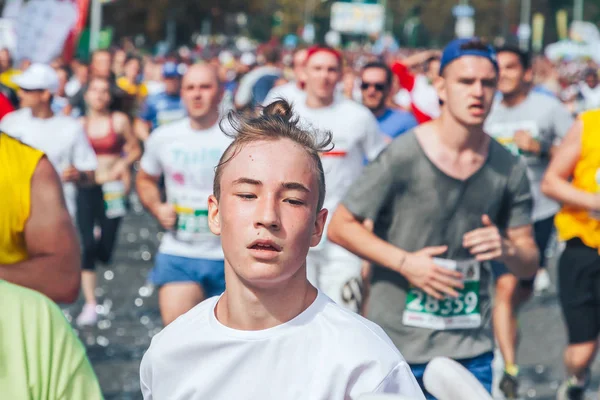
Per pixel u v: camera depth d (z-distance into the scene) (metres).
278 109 2.72
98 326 8.99
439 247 4.58
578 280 6.40
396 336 4.68
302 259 2.48
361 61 37.81
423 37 105.94
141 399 6.70
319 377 2.50
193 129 6.62
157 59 26.83
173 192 6.59
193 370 2.62
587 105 22.08
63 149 8.72
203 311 2.67
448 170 4.60
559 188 6.24
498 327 6.46
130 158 10.56
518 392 7.10
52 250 3.52
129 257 12.69
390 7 103.81
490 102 4.56
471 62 4.48
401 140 4.66
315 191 2.49
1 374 2.36
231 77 25.28
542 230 8.55
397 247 4.70
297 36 93.88
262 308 2.54
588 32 51.47
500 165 4.67
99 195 9.41
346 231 4.66
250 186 2.45
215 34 62.72
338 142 6.97
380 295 4.72
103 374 7.32
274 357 2.54
